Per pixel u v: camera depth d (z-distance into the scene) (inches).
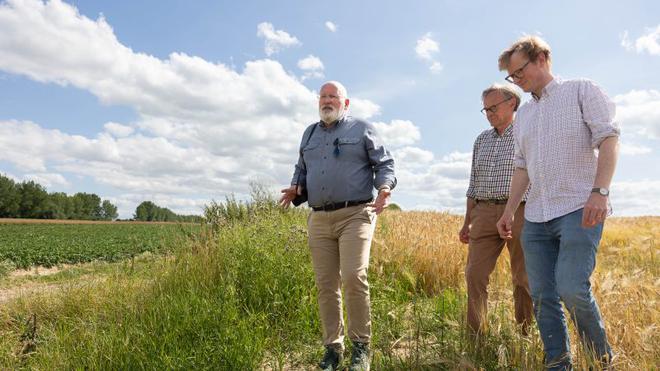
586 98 99.8
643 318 118.8
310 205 138.7
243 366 129.6
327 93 136.5
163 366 125.6
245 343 136.1
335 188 131.3
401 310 171.2
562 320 105.9
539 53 106.8
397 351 135.3
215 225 307.6
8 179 4180.6
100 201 5477.4
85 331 160.7
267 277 186.1
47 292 228.7
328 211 133.6
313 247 137.8
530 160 109.3
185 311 155.9
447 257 235.5
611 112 97.4
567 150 101.3
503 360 106.6
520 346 109.2
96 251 730.2
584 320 97.0
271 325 165.3
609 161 93.8
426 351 127.1
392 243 257.9
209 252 221.1
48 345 152.8
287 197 151.6
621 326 115.0
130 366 128.2
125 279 223.0
